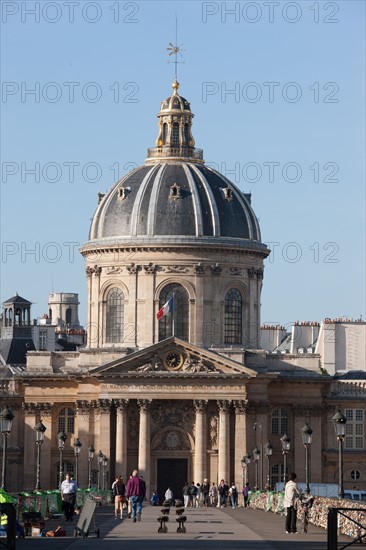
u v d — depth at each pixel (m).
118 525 84.88
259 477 144.12
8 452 148.88
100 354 148.50
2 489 70.75
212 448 144.00
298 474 148.88
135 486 89.81
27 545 65.50
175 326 152.38
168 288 152.62
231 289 153.88
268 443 132.88
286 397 149.38
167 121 159.62
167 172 156.25
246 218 155.75
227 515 101.81
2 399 149.00
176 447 145.00
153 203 153.88
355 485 150.00
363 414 150.75
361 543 63.47
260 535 73.56
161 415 145.25
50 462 148.25
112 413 144.25
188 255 152.62
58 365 149.88
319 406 149.50
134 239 152.75
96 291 155.12
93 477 143.38
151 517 98.06
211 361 144.00
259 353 149.12
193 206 153.75
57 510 94.00
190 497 136.12
